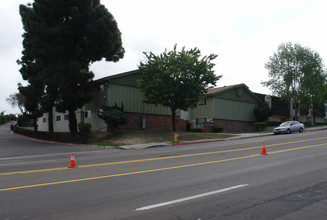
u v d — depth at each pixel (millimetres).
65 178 8406
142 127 30047
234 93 39062
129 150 18500
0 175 9141
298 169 9516
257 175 8578
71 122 28359
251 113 41062
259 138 24859
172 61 24953
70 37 27141
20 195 6430
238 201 5840
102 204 5688
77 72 25875
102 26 26188
